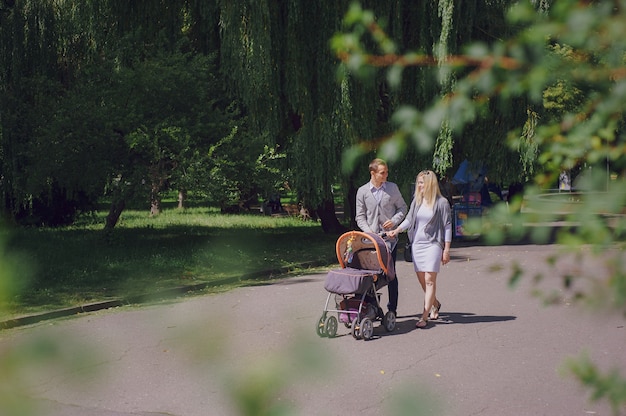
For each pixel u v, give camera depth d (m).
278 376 1.64
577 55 1.55
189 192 17.78
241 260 16.72
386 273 9.23
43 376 1.68
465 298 11.76
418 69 18.97
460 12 19.17
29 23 21.48
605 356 8.02
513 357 8.04
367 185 10.21
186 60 19.27
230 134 18.05
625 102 1.66
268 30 18.94
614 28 1.41
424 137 1.56
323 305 11.39
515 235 1.83
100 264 15.74
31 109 20.59
